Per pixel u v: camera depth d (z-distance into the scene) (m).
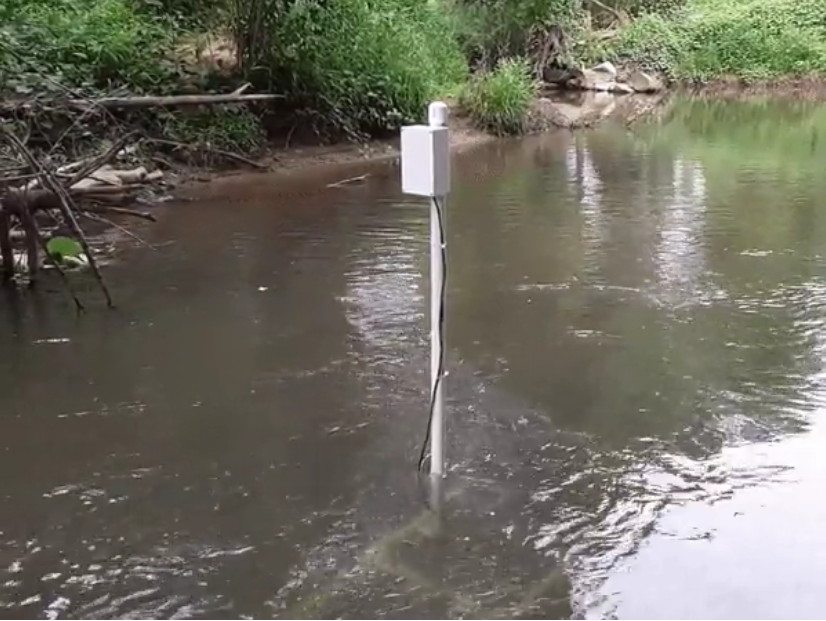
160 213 8.73
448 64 15.34
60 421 4.25
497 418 4.25
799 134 13.91
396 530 3.35
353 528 3.37
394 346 5.16
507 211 8.72
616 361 4.93
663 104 18.25
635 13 22.27
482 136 13.75
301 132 12.20
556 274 6.58
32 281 6.41
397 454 3.92
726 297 6.04
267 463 3.86
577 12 18.62
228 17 11.76
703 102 18.67
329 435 4.10
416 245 7.42
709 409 4.34
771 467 3.78
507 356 4.99
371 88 12.63
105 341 5.27
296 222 8.30
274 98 11.34
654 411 4.32
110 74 10.38
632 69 20.34
